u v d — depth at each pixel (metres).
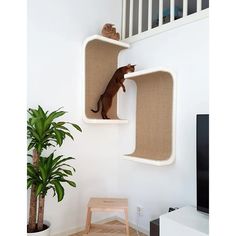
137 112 2.42
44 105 2.14
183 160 2.04
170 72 2.05
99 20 2.55
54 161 1.88
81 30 2.41
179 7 2.49
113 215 2.69
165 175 2.19
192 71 1.98
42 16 2.13
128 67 2.31
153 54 2.31
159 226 1.81
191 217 1.69
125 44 2.46
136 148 2.42
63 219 2.27
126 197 2.58
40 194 1.86
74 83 2.35
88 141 2.46
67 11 2.30
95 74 2.46
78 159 2.38
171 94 2.10
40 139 1.83
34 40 2.08
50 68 2.18
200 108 1.92
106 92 2.42
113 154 2.67
